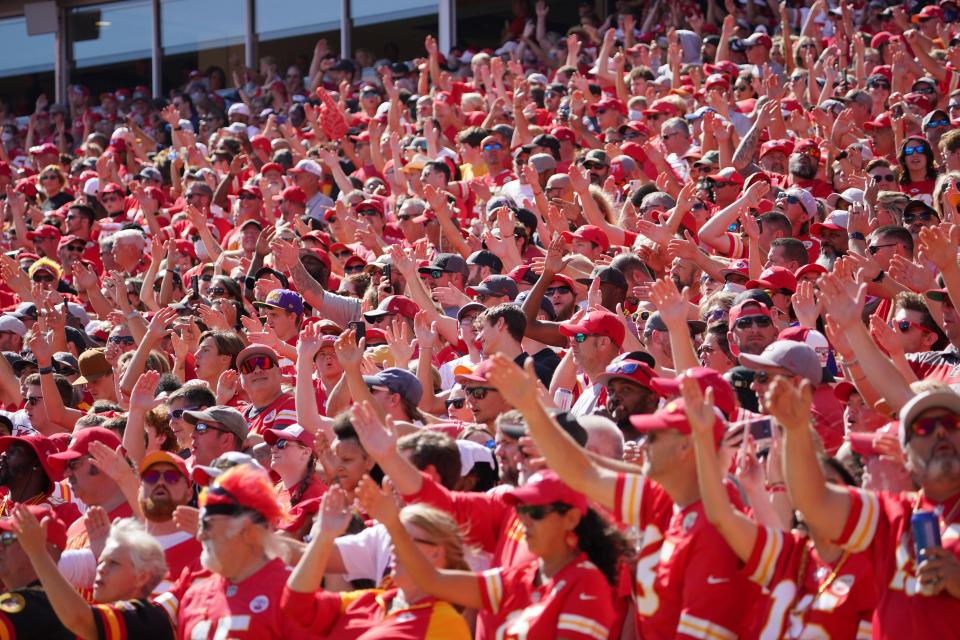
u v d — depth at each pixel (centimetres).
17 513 1232
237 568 1200
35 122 5431
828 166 2678
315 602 1180
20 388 2309
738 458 1115
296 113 4422
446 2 5125
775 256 1986
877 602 999
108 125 5169
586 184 2353
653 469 1050
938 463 970
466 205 2888
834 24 3866
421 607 1144
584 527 1098
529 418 1086
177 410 1752
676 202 2380
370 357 1888
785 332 1542
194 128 4997
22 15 5978
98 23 5838
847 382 1417
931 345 1650
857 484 1166
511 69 4009
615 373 1405
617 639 1120
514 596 1112
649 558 1062
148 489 1399
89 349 2303
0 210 4141
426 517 1141
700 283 2105
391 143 3180
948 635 956
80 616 1216
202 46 5650
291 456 1557
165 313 2111
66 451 1561
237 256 2819
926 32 3694
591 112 3491
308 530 1440
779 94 3134
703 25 4203
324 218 3172
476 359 1872
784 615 1015
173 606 1255
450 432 1510
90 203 3709
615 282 1898
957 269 1496
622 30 4347
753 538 1009
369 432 1178
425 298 2038
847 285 1270
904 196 2173
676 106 3170
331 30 5403
